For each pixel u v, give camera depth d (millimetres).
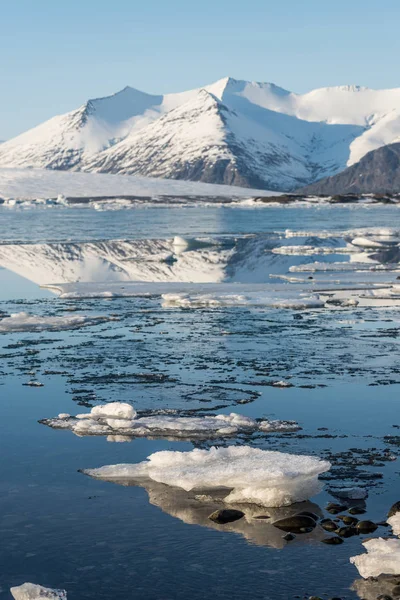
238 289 32219
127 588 7922
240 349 19734
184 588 7898
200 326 23328
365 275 37625
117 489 10469
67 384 16188
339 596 7672
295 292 30828
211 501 10055
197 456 10930
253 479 9805
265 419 13641
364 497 10008
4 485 10656
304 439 12469
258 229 80250
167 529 9219
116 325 23594
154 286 33250
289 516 9516
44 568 8336
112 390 15695
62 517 9586
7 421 13656
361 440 12398
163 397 15156
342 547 8688
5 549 8773
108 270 41625
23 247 55406
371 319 24516
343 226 87125
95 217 107062
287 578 8039
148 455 11805
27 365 17953
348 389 15633
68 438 12680
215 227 83375
